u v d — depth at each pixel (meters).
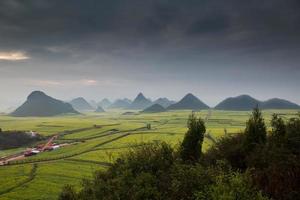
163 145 48.41
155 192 38.84
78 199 46.91
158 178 42.06
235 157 51.78
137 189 39.53
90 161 175.62
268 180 41.03
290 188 38.50
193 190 37.03
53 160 185.00
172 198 37.75
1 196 118.19
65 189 51.69
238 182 32.03
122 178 42.38
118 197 39.91
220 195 31.02
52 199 114.88
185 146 52.84
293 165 40.84
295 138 46.44
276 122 50.44
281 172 40.34
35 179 141.88
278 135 49.25
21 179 141.62
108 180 43.97
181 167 40.91
